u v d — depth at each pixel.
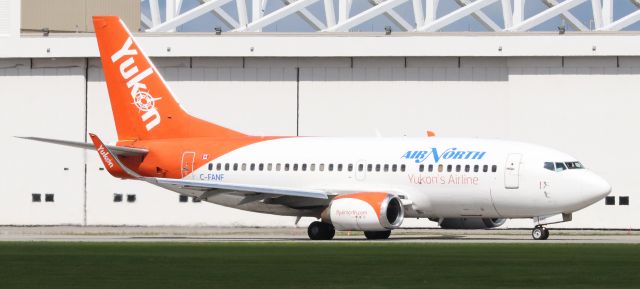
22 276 110.81
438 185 184.00
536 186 178.25
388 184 188.12
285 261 128.38
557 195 177.25
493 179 180.38
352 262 126.50
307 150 196.62
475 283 102.56
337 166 192.88
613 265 121.00
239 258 133.50
